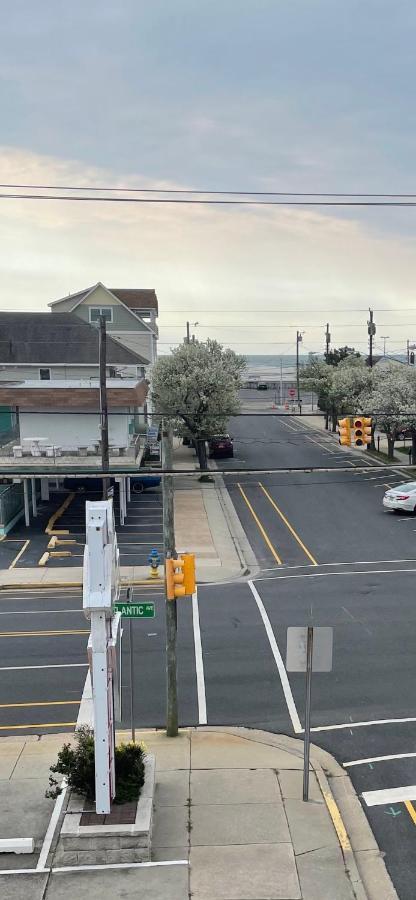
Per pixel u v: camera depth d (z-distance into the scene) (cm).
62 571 2483
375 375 5494
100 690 888
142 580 2391
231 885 840
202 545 2842
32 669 1577
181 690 1463
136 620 1925
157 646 1720
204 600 2127
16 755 1173
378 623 1862
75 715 1346
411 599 2081
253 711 1362
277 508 3516
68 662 1619
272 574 2453
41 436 3506
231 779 1091
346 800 1043
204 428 4203
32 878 856
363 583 2278
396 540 2886
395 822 991
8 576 2420
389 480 4184
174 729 1253
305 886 841
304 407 8988
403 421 4384
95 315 5997
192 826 959
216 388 4153
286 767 1136
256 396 10925
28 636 1809
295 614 1959
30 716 1342
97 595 880
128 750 1006
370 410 4578
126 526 3173
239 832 946
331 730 1280
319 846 918
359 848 930
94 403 3456
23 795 1041
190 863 880
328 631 1006
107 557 900
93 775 941
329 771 1132
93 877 856
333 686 1470
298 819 979
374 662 1592
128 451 3247
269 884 843
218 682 1502
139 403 3534
